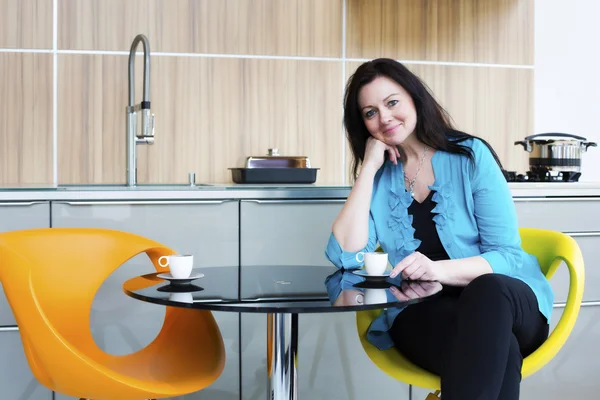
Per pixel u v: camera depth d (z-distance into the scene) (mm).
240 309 1370
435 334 1693
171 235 2348
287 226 2426
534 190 2590
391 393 2482
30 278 1536
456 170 1951
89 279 1905
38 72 2957
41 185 2697
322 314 2434
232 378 2391
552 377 2588
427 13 3287
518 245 1875
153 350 1907
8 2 2924
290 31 3168
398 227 1975
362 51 3236
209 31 3094
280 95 3166
